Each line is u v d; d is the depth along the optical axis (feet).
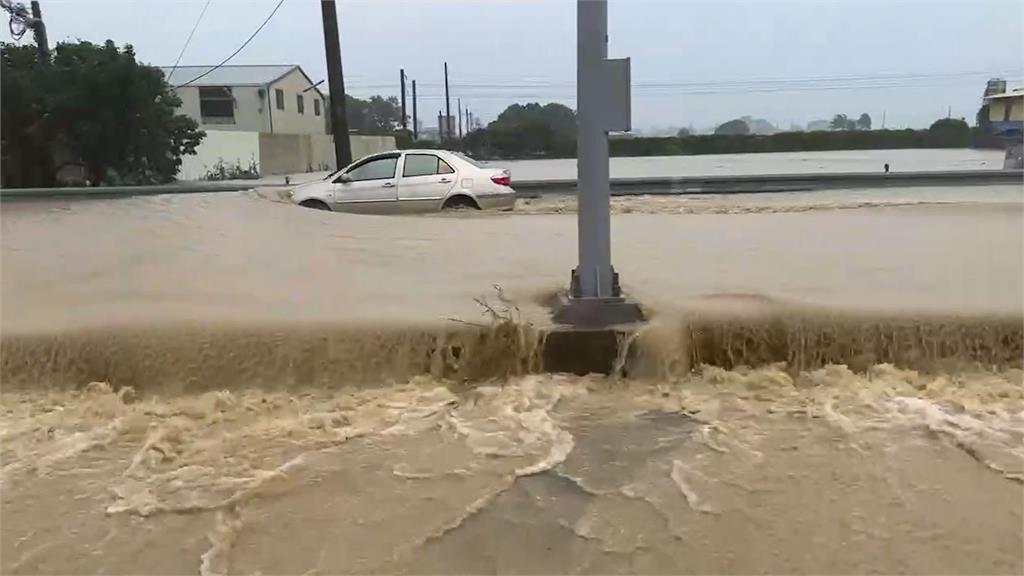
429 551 12.33
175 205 40.96
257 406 18.30
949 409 17.13
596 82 19.15
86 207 40.16
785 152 147.43
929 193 54.08
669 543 12.35
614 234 33.94
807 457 15.05
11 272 26.76
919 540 12.26
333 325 20.02
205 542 12.72
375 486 14.34
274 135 120.78
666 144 147.64
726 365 19.67
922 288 22.98
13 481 14.83
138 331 19.89
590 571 11.71
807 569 11.59
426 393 18.60
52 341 19.63
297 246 31.42
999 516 12.87
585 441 15.94
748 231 34.27
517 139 152.05
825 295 22.22
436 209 43.34
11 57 78.64
